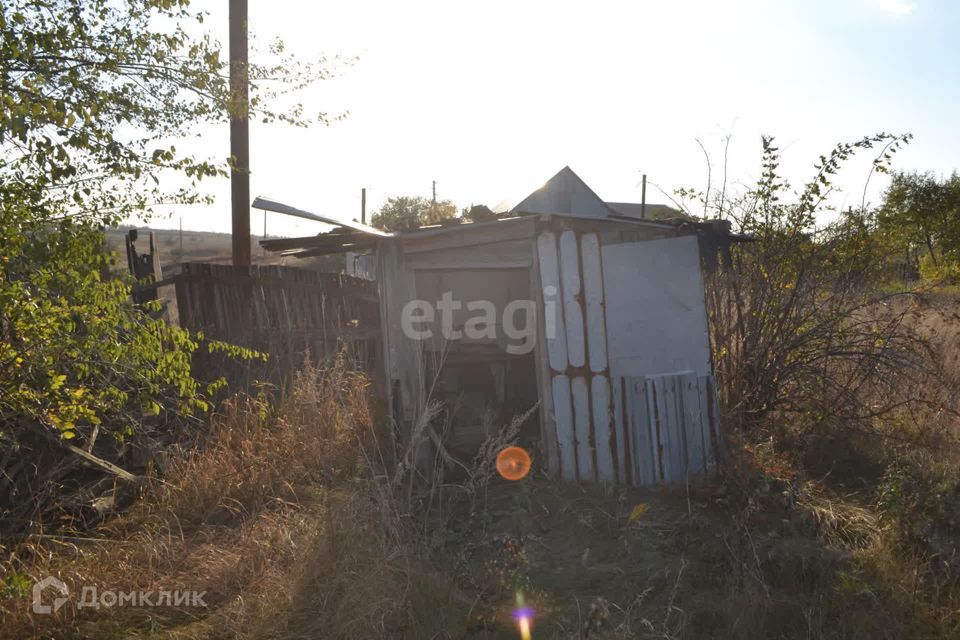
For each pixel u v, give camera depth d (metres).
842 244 8.27
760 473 6.56
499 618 4.45
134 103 5.46
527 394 9.41
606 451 6.89
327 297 10.74
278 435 7.32
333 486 6.55
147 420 7.47
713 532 5.55
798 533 5.46
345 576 4.58
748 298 8.15
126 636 4.31
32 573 4.85
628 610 4.35
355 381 8.70
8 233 4.58
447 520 5.77
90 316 4.89
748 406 7.91
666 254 7.15
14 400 5.03
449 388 9.49
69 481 6.22
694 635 4.29
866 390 8.27
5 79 4.75
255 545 5.24
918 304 8.48
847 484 6.82
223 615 4.46
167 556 5.15
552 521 6.02
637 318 7.24
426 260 7.51
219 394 8.20
